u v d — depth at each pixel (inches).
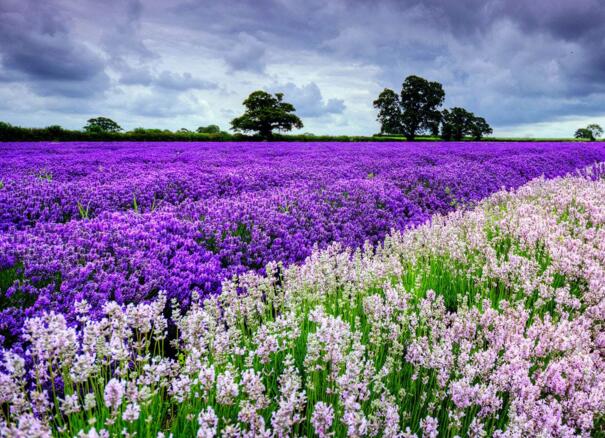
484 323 143.6
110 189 366.3
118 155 743.1
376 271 184.1
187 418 96.5
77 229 234.5
